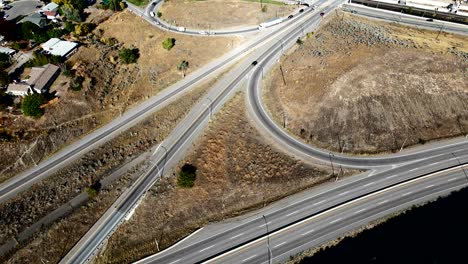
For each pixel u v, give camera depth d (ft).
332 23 456.04
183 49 418.10
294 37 435.12
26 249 248.32
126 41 424.46
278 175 294.25
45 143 305.32
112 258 245.86
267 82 380.17
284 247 248.52
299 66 390.83
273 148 316.19
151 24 456.86
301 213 268.21
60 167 295.89
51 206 273.54
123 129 332.19
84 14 458.91
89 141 319.68
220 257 244.22
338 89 355.97
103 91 357.20
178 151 317.01
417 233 253.24
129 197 282.77
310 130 329.52
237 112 350.64
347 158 307.78
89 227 264.31
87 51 386.93
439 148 314.96
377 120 331.16
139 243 254.27
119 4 473.67
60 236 257.55
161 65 398.62
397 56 390.21
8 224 257.55
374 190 282.77
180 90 373.81
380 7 485.56
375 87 355.15
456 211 266.77
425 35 432.66
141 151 318.65
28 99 306.76
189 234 259.19
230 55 413.80
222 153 312.71
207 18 469.98
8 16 435.53
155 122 341.82
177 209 273.75
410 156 308.40
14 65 354.33
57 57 354.13
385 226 258.37
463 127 331.36
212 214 271.69
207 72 394.11
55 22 426.92
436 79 363.56
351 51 401.49
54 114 318.86
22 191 277.03
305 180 290.56
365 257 239.91
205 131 334.03
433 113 339.36
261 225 262.26
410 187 284.20
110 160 309.22
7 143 292.81
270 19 466.29
